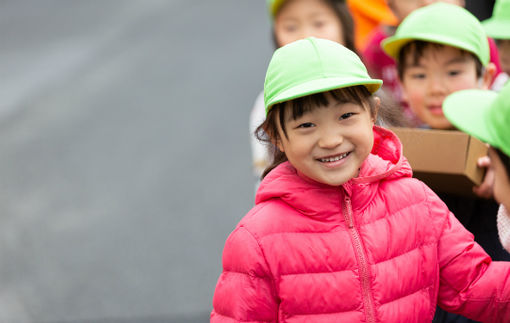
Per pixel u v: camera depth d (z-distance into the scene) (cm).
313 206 216
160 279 512
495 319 227
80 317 467
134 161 755
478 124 227
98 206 647
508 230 234
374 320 215
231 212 616
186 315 463
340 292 214
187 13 1443
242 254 217
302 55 204
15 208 652
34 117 926
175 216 615
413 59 302
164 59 1150
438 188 278
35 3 1584
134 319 461
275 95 205
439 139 259
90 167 745
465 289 227
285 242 216
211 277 510
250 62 1093
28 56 1210
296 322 216
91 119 905
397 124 269
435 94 300
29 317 470
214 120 867
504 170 220
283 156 238
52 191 688
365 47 421
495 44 369
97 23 1411
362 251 216
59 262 547
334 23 376
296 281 214
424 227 226
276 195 220
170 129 847
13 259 555
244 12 1412
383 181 227
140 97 980
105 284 509
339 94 202
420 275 223
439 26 293
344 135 204
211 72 1063
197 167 725
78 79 1080
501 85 350
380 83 202
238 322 216
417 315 222
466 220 282
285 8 378
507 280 224
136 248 562
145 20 1406
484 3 525
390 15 482
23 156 790
